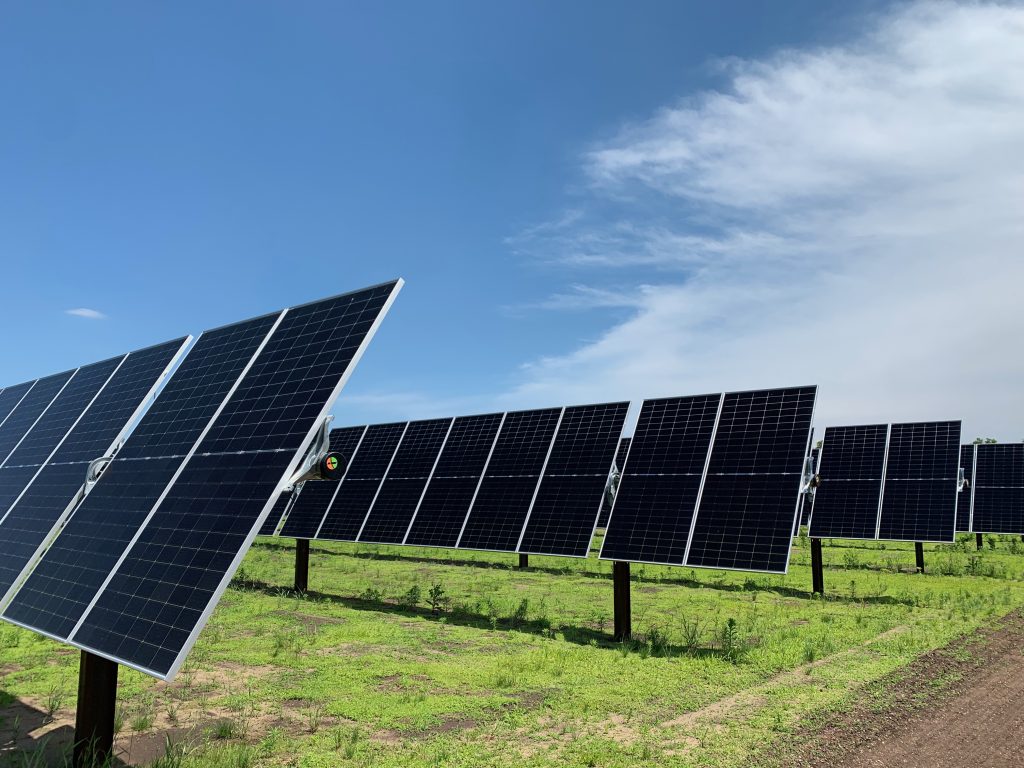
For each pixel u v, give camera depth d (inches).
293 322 496.7
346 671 528.7
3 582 455.2
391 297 436.1
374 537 1005.2
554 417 973.2
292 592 922.1
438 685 495.5
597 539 1696.6
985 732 377.4
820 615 770.2
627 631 653.9
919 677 472.4
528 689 484.7
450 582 1057.5
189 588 332.5
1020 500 1547.7
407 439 1187.3
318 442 396.2
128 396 565.9
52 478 541.6
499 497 914.1
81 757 342.0
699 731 384.5
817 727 381.4
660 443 766.5
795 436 689.0
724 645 589.9
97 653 335.9
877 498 1233.4
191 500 393.7
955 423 1238.3
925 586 996.6
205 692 478.3
